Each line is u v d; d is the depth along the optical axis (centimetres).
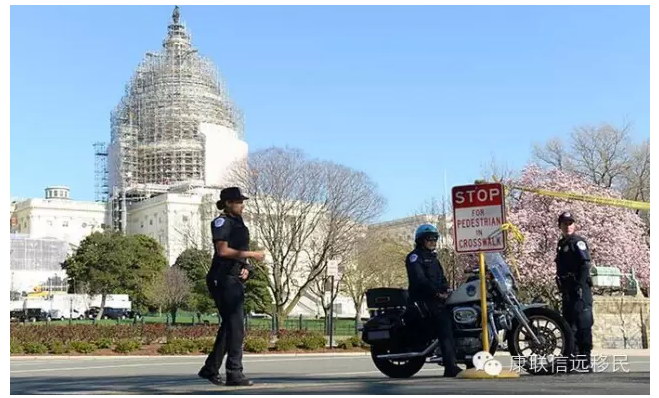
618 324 2662
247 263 776
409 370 959
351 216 4962
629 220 4066
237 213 773
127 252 7494
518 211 3938
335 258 4894
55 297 7706
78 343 2402
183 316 8275
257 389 734
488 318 888
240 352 775
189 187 12081
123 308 7488
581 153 5328
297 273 5947
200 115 13138
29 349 2359
